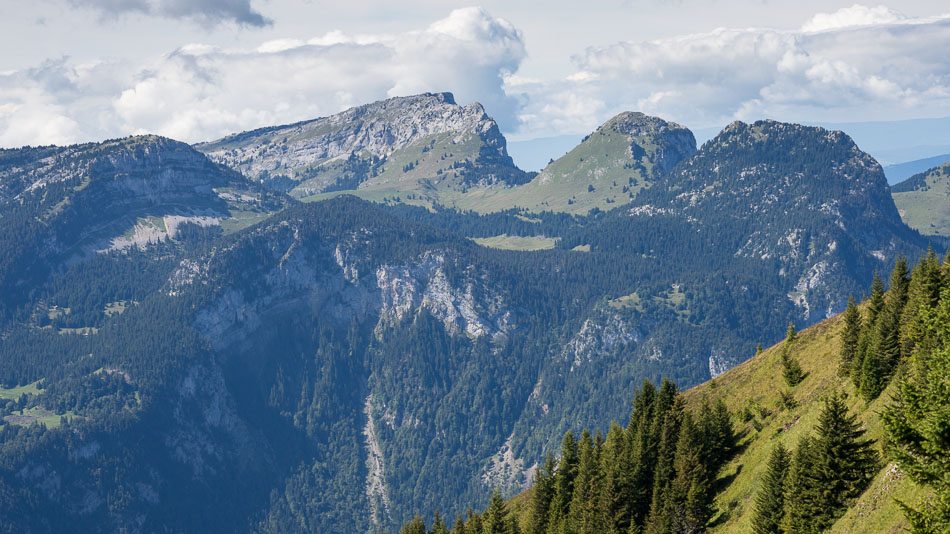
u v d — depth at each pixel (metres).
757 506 91.31
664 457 116.12
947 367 56.84
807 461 85.19
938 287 93.44
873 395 93.38
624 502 113.50
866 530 73.50
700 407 130.12
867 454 82.19
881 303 112.06
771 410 117.81
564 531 118.06
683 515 104.19
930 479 52.94
